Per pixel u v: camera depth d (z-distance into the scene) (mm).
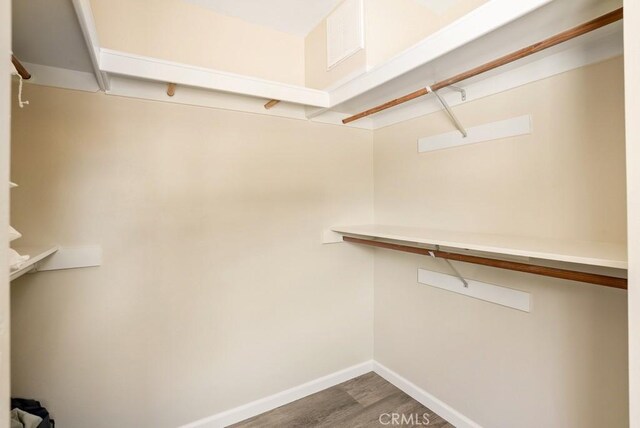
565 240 1368
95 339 1583
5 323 408
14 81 1400
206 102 1813
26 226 1428
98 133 1562
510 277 1613
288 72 2201
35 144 1443
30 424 1292
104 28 1639
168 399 1755
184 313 1785
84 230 1540
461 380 1855
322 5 1927
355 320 2414
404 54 1499
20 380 1442
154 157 1688
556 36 1076
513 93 1565
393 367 2334
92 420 1584
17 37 1172
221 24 1961
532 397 1530
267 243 2027
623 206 1218
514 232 1570
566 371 1407
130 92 1620
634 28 729
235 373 1943
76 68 1478
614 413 1266
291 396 2135
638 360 731
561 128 1393
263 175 2004
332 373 2318
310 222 2186
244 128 1934
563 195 1393
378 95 1839
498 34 1187
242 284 1950
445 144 1898
